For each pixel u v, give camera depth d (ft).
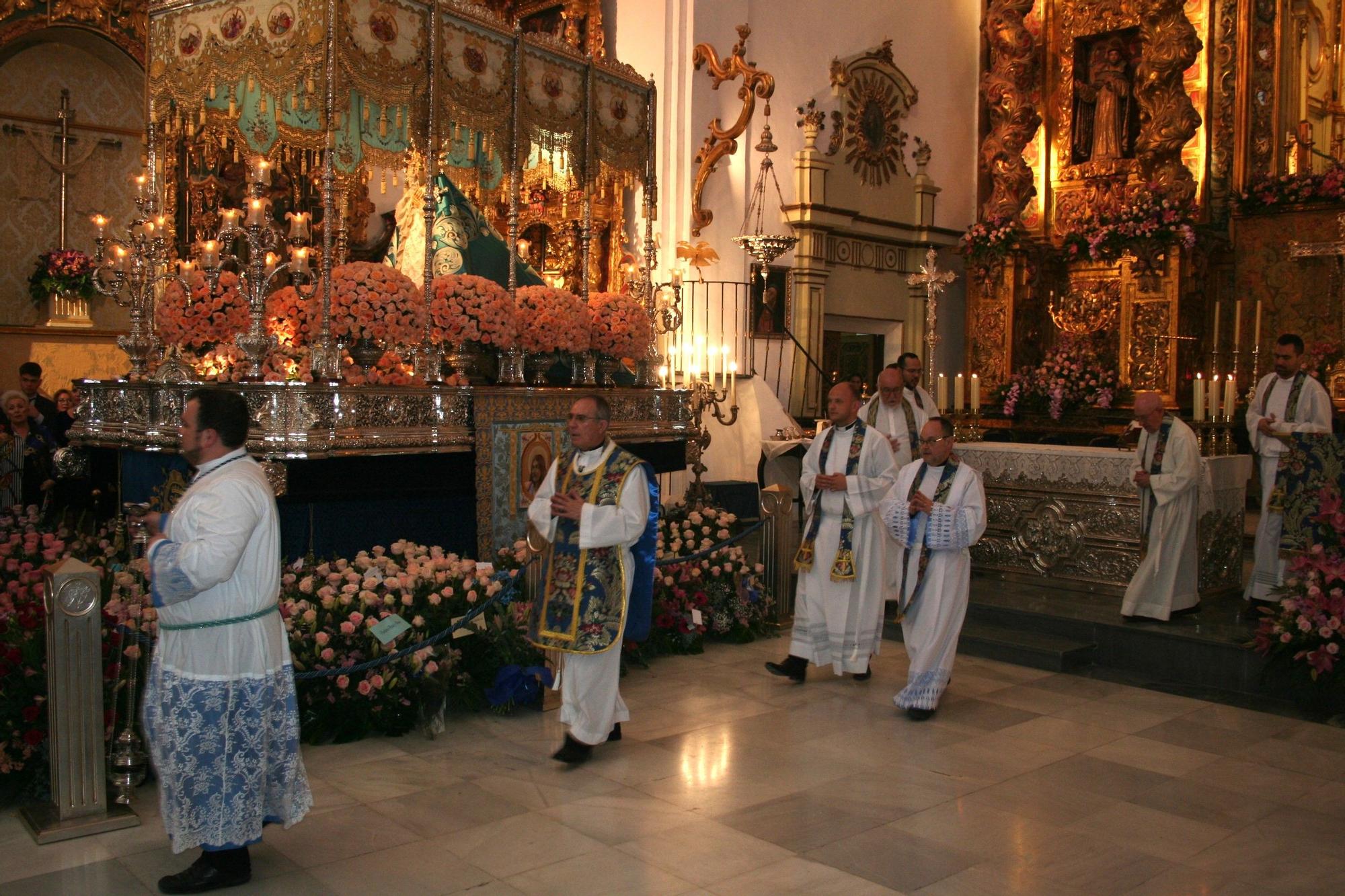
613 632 18.08
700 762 18.56
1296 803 17.19
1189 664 24.67
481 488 24.63
